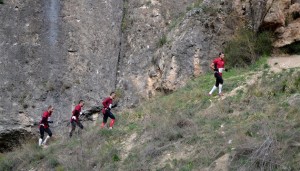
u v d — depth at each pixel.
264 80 29.52
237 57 34.38
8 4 39.19
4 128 34.28
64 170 26.78
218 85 30.00
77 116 32.88
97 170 25.36
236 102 27.75
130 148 27.25
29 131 34.84
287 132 21.20
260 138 21.73
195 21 37.03
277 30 34.31
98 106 36.59
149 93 36.88
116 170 24.91
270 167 19.44
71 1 40.66
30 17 38.97
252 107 26.38
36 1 39.72
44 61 37.66
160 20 41.22
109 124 32.16
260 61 33.34
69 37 39.09
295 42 33.50
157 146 25.64
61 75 37.41
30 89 36.31
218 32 36.44
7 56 37.00
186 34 36.62
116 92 37.66
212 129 25.22
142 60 39.06
